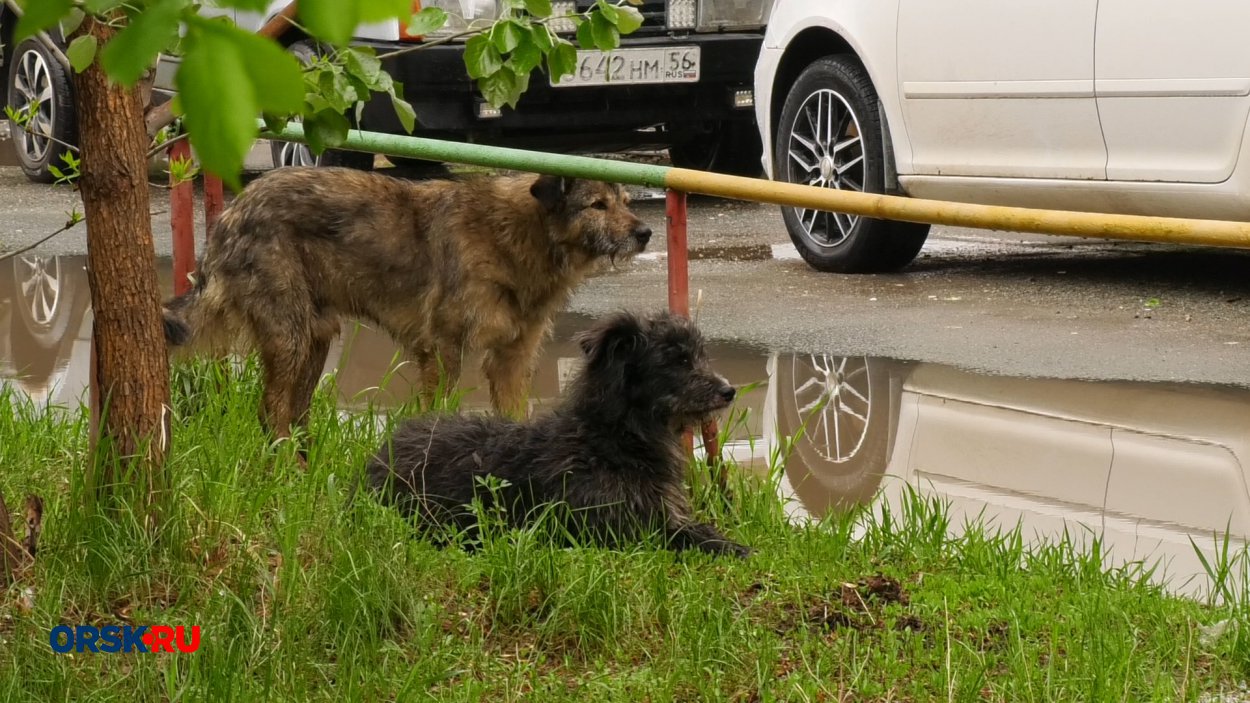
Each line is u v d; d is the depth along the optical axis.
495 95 4.55
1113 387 7.71
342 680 4.07
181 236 7.66
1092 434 7.00
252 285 6.86
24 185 14.34
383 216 7.16
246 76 1.52
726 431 6.16
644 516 5.39
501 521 5.24
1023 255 11.33
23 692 3.88
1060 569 5.06
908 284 10.33
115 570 4.69
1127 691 3.99
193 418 6.40
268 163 12.81
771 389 7.87
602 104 12.30
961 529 5.88
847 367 8.23
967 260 11.20
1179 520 5.93
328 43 1.62
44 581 4.61
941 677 4.10
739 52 12.42
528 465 5.44
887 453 6.88
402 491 5.60
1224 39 8.32
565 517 5.30
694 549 5.25
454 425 5.77
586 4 11.93
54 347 8.79
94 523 4.82
